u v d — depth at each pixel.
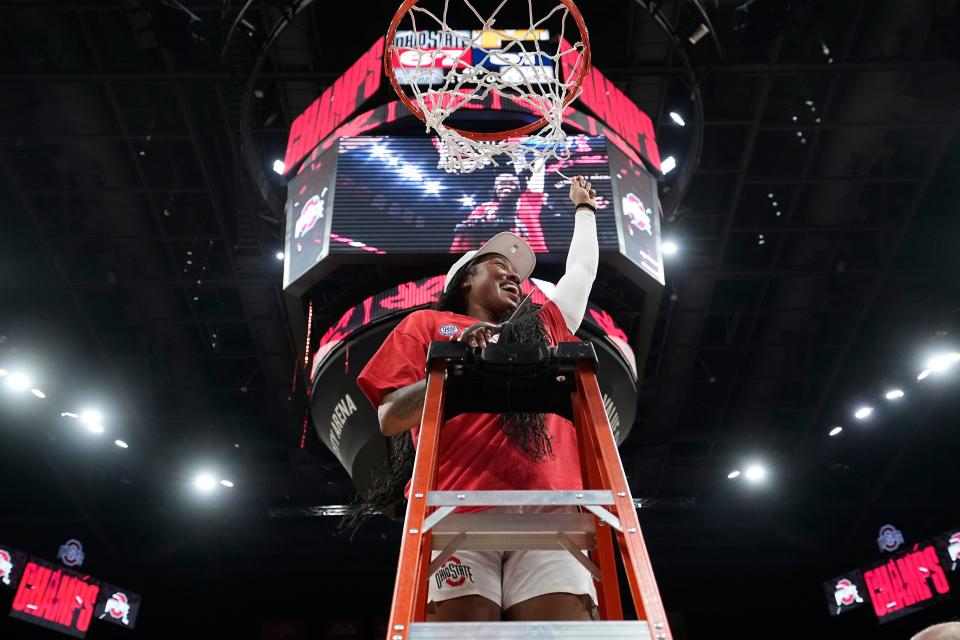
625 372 8.33
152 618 18.69
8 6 9.78
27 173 11.57
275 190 11.23
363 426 8.20
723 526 18.86
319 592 19.62
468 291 2.85
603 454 1.79
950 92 10.95
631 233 8.13
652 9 9.02
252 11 10.01
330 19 10.44
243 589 19.61
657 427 15.80
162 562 18.88
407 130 8.68
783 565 19.67
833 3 10.16
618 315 9.41
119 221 12.40
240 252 12.71
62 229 12.27
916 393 14.99
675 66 10.87
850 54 10.64
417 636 1.33
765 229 12.65
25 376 13.62
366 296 8.89
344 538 18.81
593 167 8.28
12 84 10.57
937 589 15.88
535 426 2.20
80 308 13.28
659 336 14.37
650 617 1.36
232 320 13.66
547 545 1.96
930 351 14.14
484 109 8.25
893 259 13.01
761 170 12.09
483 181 8.20
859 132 11.57
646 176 8.87
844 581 17.53
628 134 9.00
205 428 15.79
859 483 17.86
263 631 18.38
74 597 15.93
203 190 11.95
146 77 10.40
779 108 11.46
